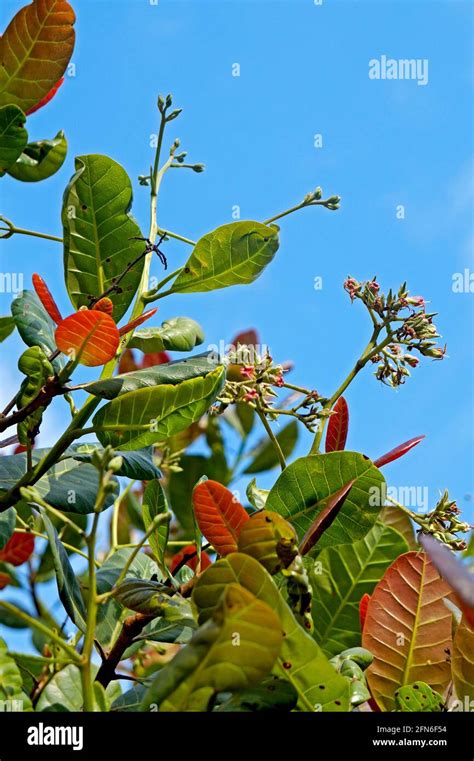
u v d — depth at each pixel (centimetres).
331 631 134
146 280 135
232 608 106
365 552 135
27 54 135
